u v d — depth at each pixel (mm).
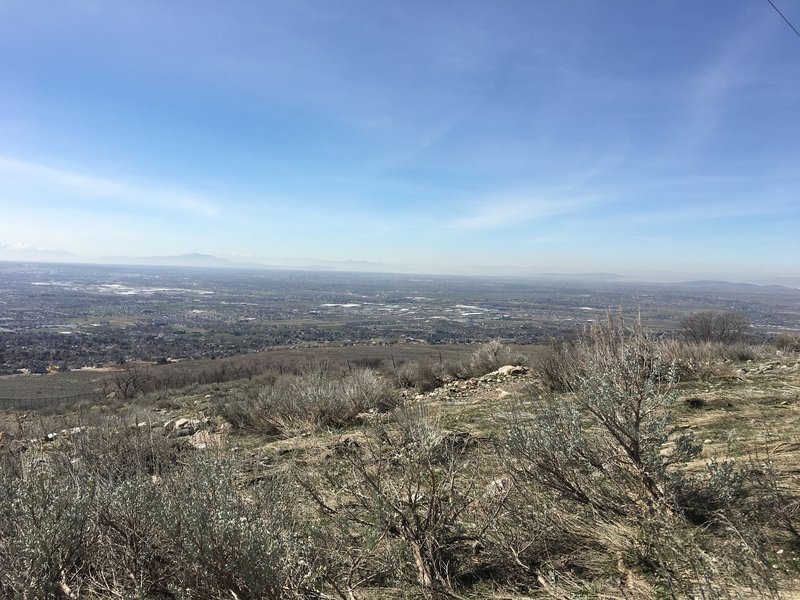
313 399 7906
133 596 2402
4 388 26391
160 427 7652
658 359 3443
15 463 4184
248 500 3156
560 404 3924
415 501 3039
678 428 5332
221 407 10180
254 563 2324
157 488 3230
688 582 2320
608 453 3469
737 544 2383
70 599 2607
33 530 2717
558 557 2887
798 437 4566
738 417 5668
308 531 2875
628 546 2797
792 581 2277
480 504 3363
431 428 3764
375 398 8031
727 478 3084
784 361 10719
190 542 2363
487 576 2834
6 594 2613
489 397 8672
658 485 3166
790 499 3055
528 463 3496
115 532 2893
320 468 4176
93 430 5711
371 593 2740
